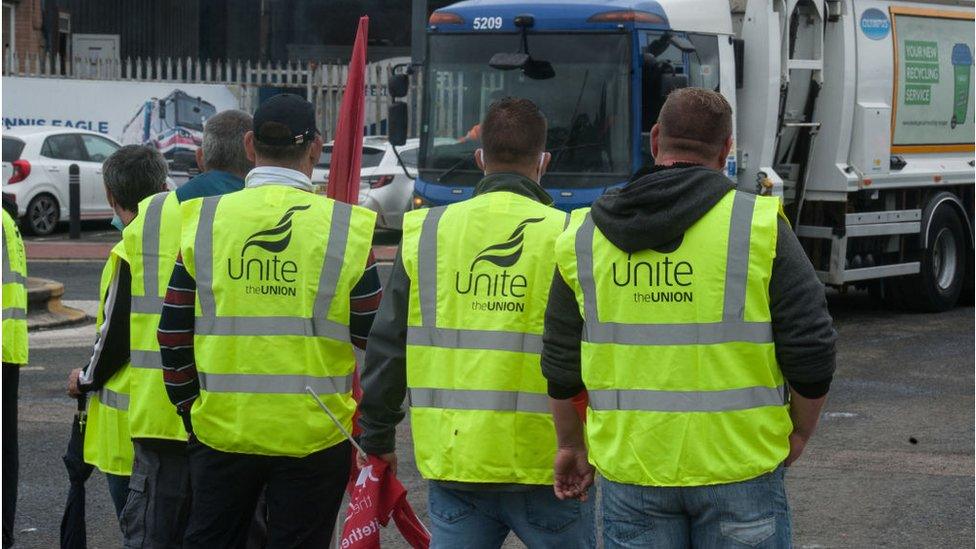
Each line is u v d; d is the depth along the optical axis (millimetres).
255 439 4398
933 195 15602
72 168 22156
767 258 3557
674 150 3689
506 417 4078
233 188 5004
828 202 14281
